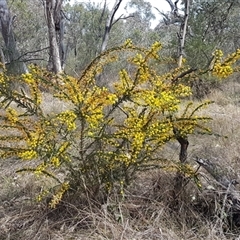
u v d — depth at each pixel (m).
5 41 10.91
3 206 3.06
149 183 3.06
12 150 2.58
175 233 2.62
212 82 8.76
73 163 2.96
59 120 2.60
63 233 2.59
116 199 2.74
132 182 2.94
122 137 2.60
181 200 2.87
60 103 5.88
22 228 2.72
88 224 2.63
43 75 2.67
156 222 2.63
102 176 2.73
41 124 2.52
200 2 13.80
